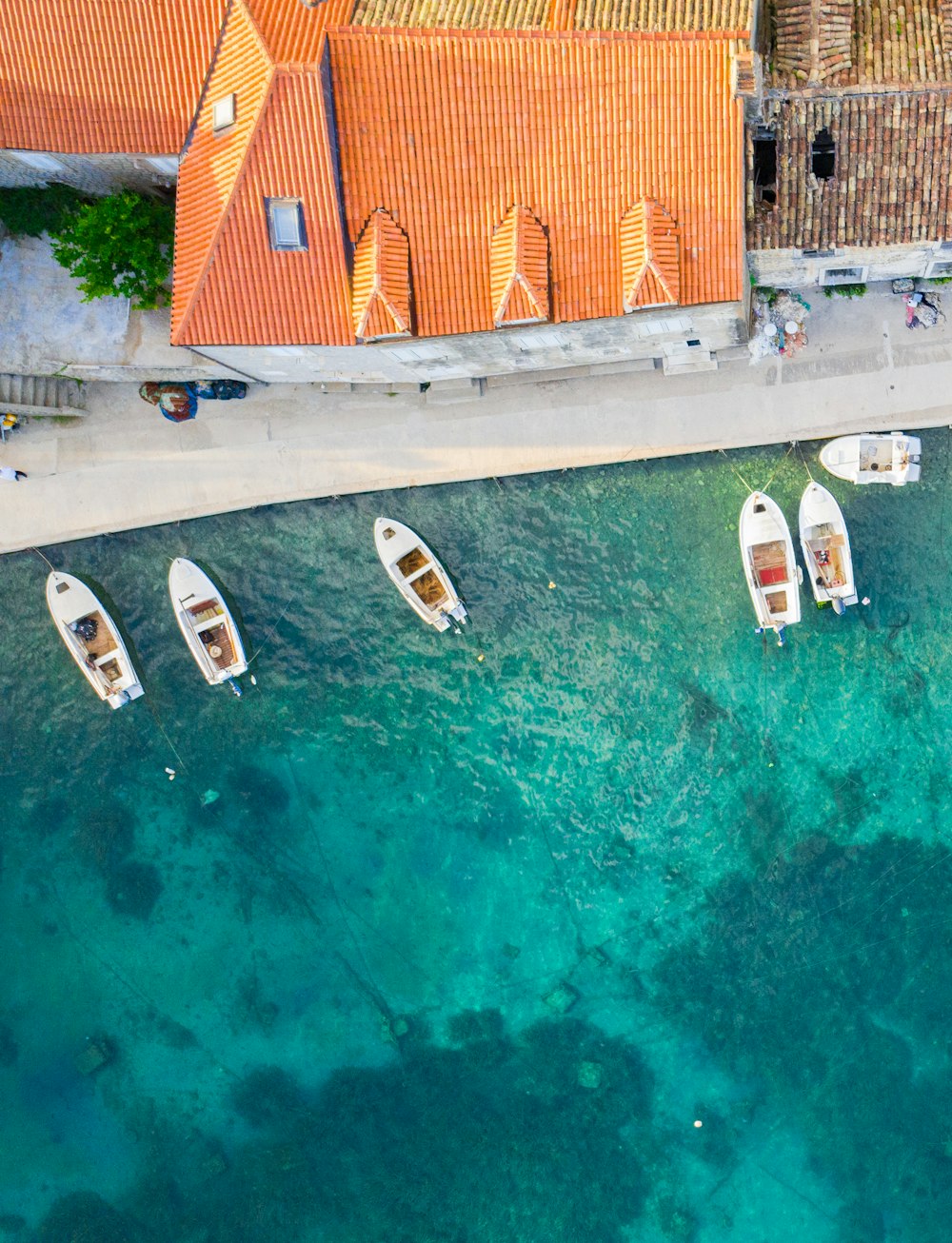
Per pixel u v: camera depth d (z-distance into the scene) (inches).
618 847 1596.9
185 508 1589.6
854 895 1576.0
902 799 1562.5
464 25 1149.7
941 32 1184.2
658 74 1111.6
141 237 1403.8
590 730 1589.6
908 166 1191.6
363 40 1109.7
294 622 1606.8
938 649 1542.8
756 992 1592.0
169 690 1624.0
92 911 1648.6
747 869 1585.9
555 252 1186.6
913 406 1496.1
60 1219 1653.5
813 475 1526.8
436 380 1526.8
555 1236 1610.5
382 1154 1628.9
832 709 1558.8
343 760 1617.9
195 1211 1641.2
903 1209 1569.9
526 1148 1616.6
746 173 1179.3
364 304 1183.6
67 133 1278.3
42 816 1646.2
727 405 1518.2
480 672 1593.3
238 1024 1640.0
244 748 1625.2
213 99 1200.8
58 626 1595.7
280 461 1573.6
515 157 1156.5
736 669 1565.0
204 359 1466.5
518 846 1609.3
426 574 1571.1
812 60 1168.2
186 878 1640.0
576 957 1611.7
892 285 1462.8
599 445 1541.6
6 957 1656.0
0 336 1488.7
